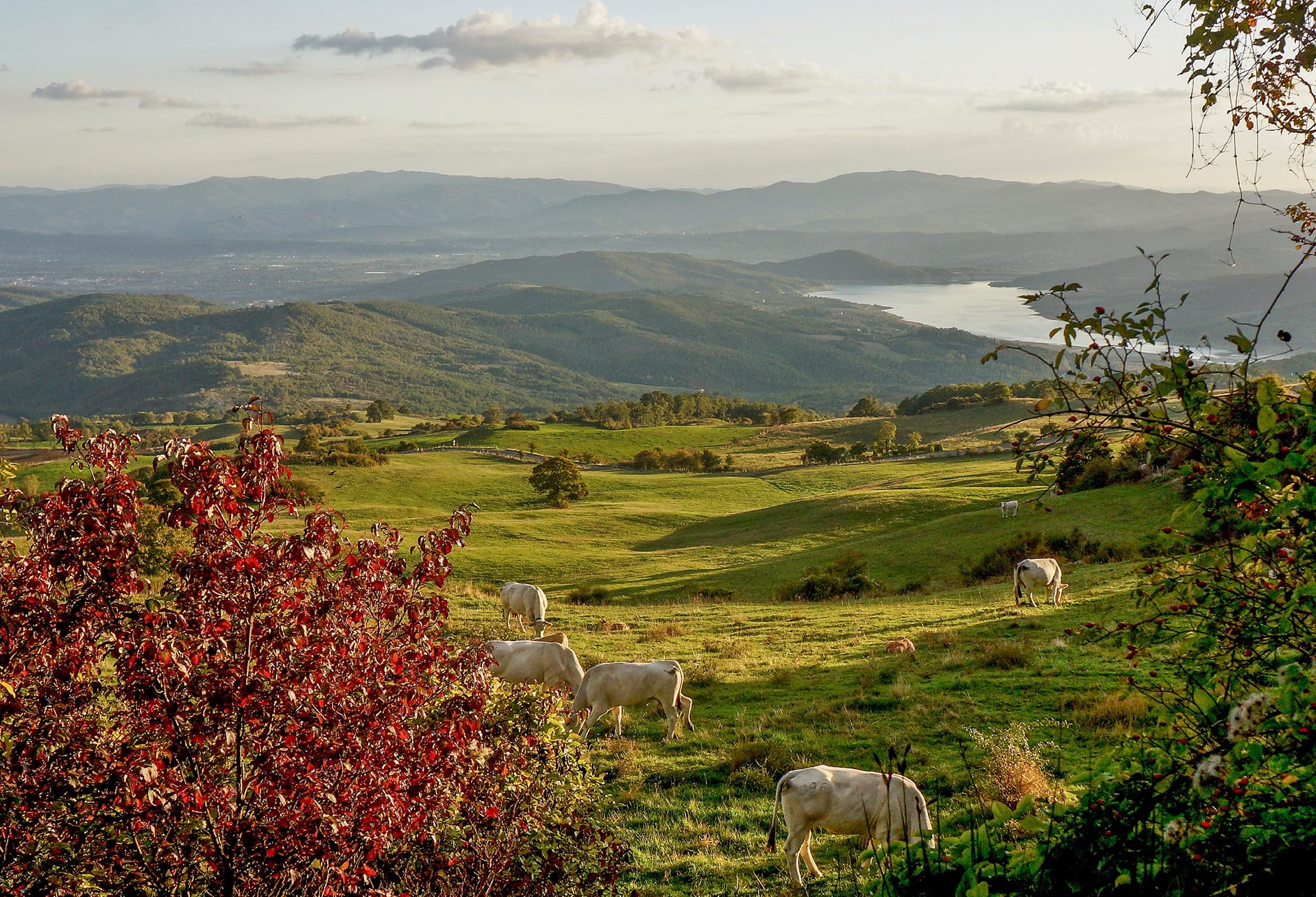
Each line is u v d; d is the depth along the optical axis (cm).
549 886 923
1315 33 483
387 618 715
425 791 727
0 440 17062
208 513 620
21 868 611
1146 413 460
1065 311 463
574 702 1742
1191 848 439
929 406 18962
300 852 628
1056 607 2641
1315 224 475
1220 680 502
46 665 624
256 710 623
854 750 1544
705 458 13150
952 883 530
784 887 1070
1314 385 449
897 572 4347
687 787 1494
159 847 636
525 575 5703
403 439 18288
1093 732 1432
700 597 4181
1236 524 496
